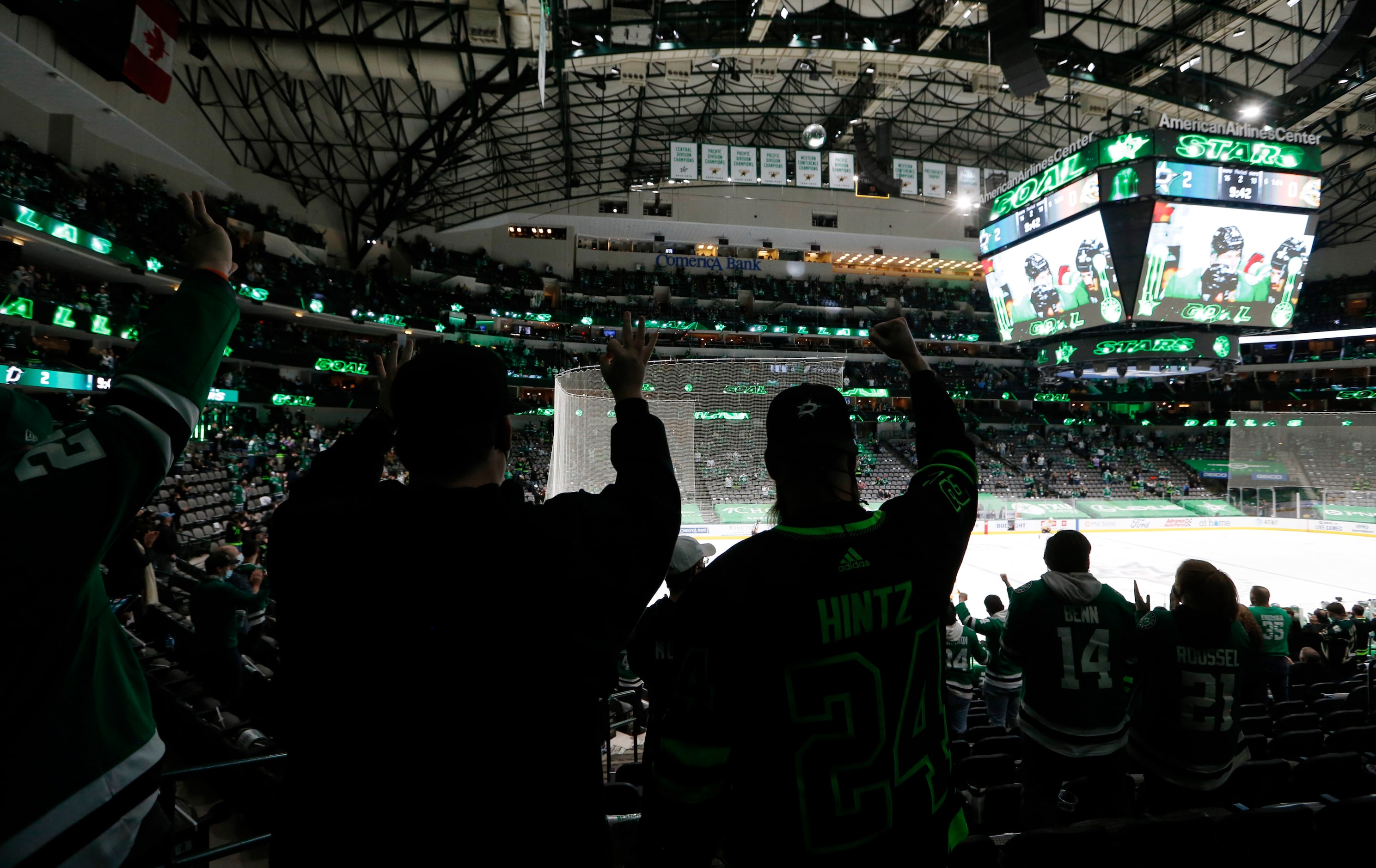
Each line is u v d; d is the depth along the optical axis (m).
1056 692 3.05
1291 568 22.27
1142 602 3.53
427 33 19.62
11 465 0.82
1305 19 23.45
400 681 0.91
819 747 1.23
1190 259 21.53
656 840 1.29
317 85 24.08
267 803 3.80
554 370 41.66
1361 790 3.60
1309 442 32.41
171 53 14.83
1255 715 5.77
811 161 26.64
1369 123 29.69
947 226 46.22
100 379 21.16
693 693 1.26
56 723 0.89
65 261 22.50
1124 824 2.54
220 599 5.06
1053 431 46.28
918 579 1.33
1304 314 43.47
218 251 1.18
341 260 35.00
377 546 0.95
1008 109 32.56
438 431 1.05
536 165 35.94
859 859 1.23
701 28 23.73
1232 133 21.12
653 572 1.12
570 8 22.75
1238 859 2.50
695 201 43.44
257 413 31.22
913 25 22.48
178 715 4.50
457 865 0.89
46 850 0.88
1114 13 23.75
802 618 1.23
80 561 0.84
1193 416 45.16
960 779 4.04
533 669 0.94
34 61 17.17
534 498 23.95
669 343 45.22
